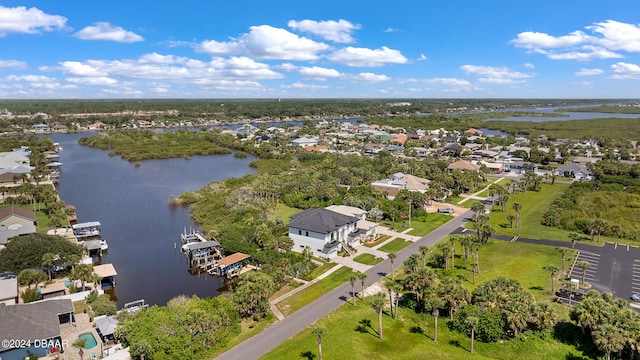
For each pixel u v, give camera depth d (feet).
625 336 172.14
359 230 340.59
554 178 561.43
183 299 231.30
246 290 220.02
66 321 218.38
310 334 200.03
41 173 568.82
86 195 512.63
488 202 458.50
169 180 603.26
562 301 231.09
